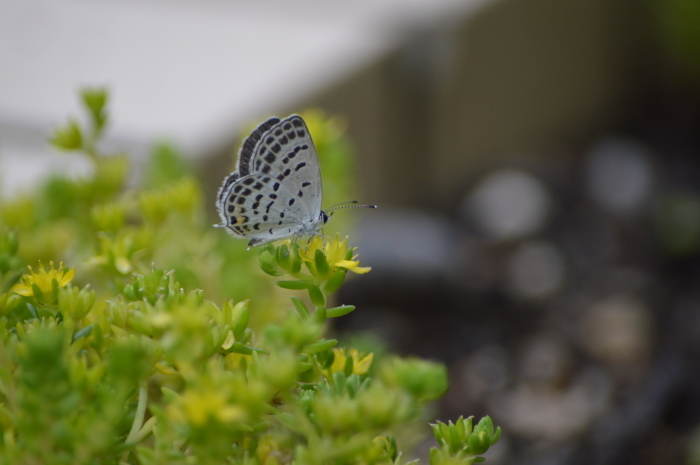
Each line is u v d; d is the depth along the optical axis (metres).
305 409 0.29
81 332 0.29
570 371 0.45
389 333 0.47
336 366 0.29
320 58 0.50
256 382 0.29
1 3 0.59
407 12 0.57
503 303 0.53
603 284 0.56
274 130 0.31
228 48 0.52
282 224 0.32
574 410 0.41
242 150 0.31
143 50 0.52
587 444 0.38
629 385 0.43
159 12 0.58
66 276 0.29
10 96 0.47
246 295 0.32
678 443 0.39
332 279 0.29
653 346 0.47
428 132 0.59
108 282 0.30
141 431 0.29
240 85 0.47
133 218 0.33
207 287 0.32
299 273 0.29
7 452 0.28
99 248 0.31
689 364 0.44
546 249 0.60
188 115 0.44
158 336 0.28
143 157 0.39
